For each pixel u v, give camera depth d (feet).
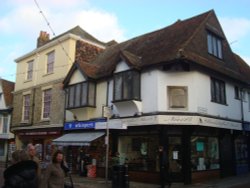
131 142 53.36
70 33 68.23
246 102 64.69
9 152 81.05
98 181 50.72
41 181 17.61
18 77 84.23
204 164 52.01
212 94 53.62
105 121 54.54
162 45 54.29
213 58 55.06
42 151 71.41
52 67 72.79
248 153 67.21
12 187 12.04
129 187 44.16
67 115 64.85
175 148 48.55
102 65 64.03
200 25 53.83
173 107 48.26
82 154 60.64
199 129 51.72
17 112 81.82
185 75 49.32
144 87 50.37
